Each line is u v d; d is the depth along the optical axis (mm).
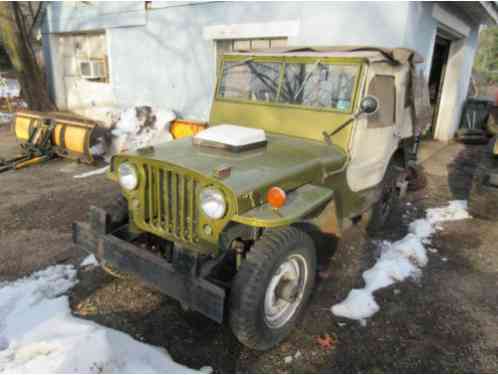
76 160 6867
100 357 2287
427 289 3439
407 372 2516
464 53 9586
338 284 3451
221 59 3875
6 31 10047
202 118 8711
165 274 2449
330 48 3627
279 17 7020
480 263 3932
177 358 2541
